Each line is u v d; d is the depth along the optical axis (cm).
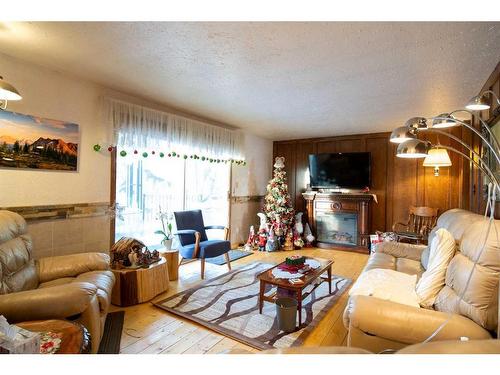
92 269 222
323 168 518
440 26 163
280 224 486
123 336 204
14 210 227
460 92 280
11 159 224
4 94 175
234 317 233
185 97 314
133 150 315
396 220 475
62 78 254
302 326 220
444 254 173
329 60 213
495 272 126
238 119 413
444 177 441
